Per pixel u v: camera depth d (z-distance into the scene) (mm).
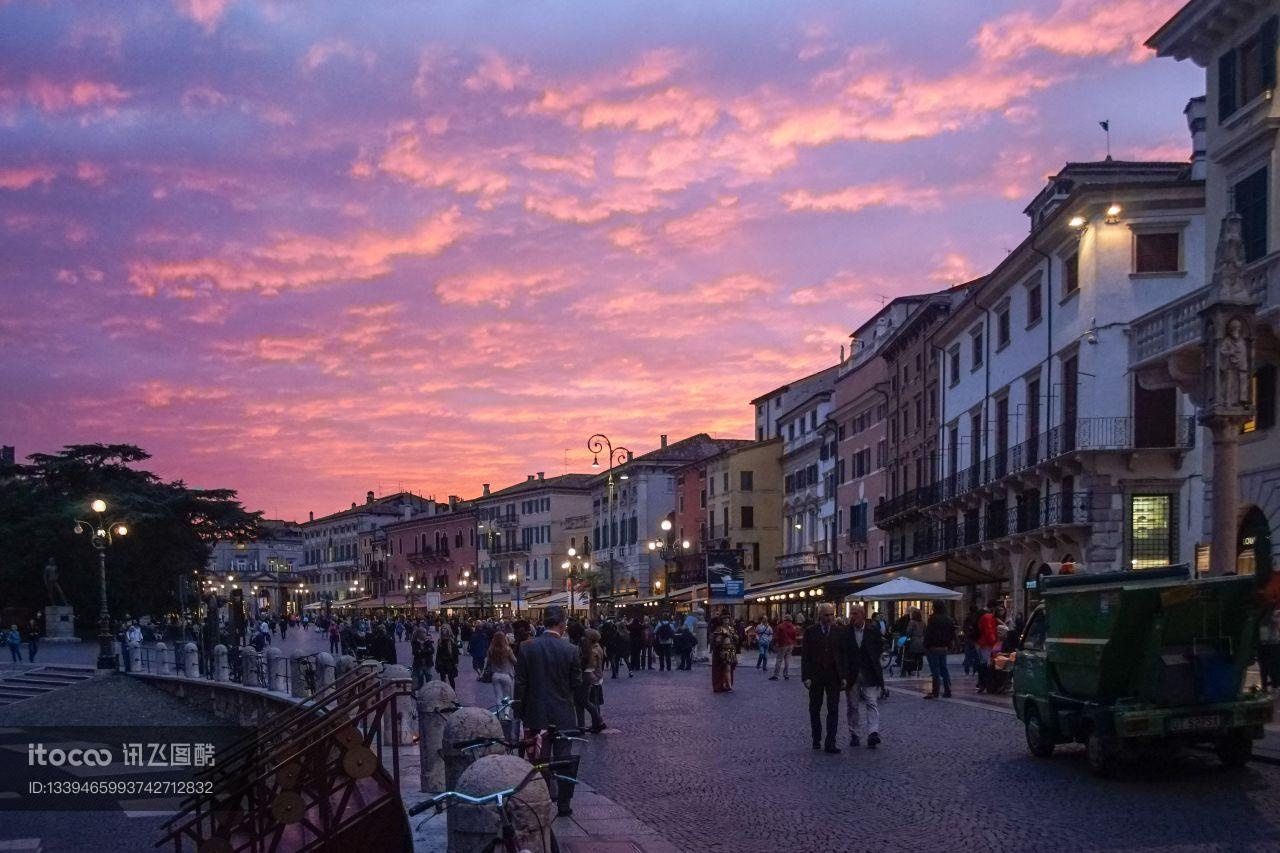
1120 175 46188
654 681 36500
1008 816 11938
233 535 85250
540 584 131500
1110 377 37781
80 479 82250
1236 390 20891
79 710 38531
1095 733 14102
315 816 11172
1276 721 17984
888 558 65000
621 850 10797
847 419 74312
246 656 34438
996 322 48062
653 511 109062
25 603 76562
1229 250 21172
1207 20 26203
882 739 18578
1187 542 37156
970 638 33594
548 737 10766
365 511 186375
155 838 17000
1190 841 10516
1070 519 39062
